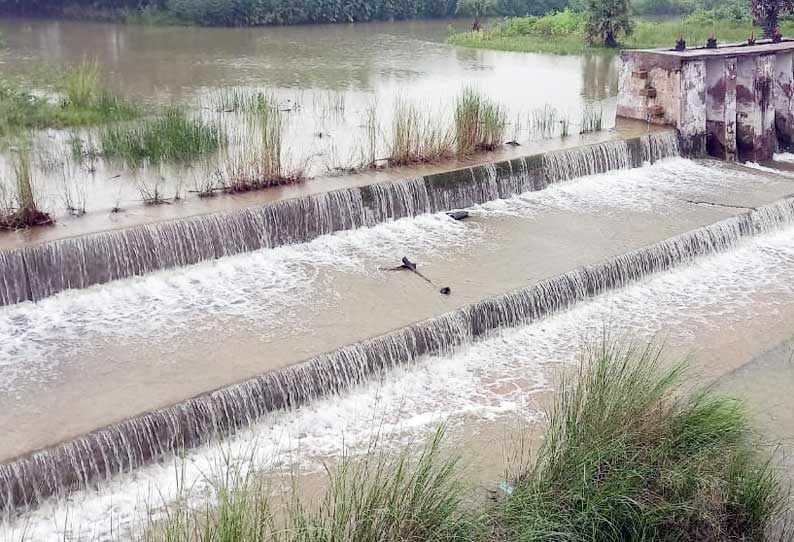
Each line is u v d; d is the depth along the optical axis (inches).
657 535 203.8
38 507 211.8
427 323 283.3
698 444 221.9
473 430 249.9
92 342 273.0
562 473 209.8
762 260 375.9
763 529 209.9
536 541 195.0
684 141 492.1
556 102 593.6
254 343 271.9
